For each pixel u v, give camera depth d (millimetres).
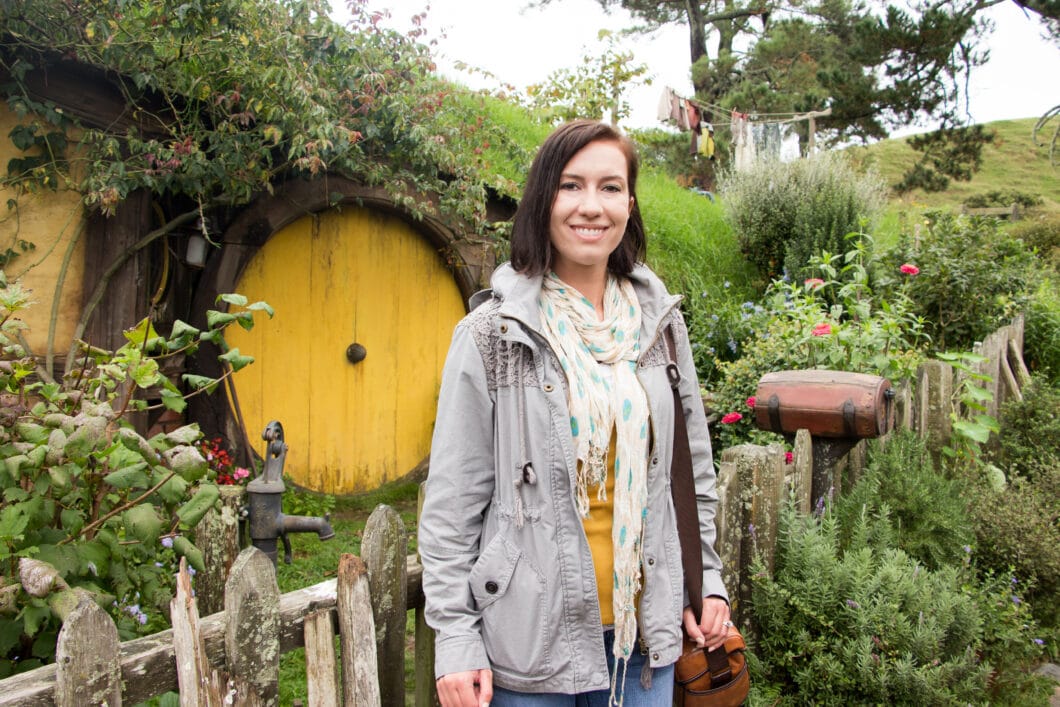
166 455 1775
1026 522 3451
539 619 1477
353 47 4457
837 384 3109
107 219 4184
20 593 1626
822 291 6504
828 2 18359
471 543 1516
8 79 3775
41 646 1722
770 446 2615
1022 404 4836
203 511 1701
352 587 1604
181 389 4848
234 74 4082
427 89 5305
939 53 14609
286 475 5387
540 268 1584
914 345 5574
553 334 1562
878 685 2305
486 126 6273
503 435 1508
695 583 1698
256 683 1469
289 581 3832
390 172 5105
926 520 3135
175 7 3729
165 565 2211
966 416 4586
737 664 1783
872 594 2504
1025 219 14516
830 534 2656
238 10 3936
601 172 1555
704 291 6895
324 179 5109
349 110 4719
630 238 1768
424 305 6023
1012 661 2889
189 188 4207
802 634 2432
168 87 4051
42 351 4012
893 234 9094
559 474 1498
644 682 1603
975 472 4012
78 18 3666
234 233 4844
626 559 1517
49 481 1653
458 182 5445
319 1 4348
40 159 3918
